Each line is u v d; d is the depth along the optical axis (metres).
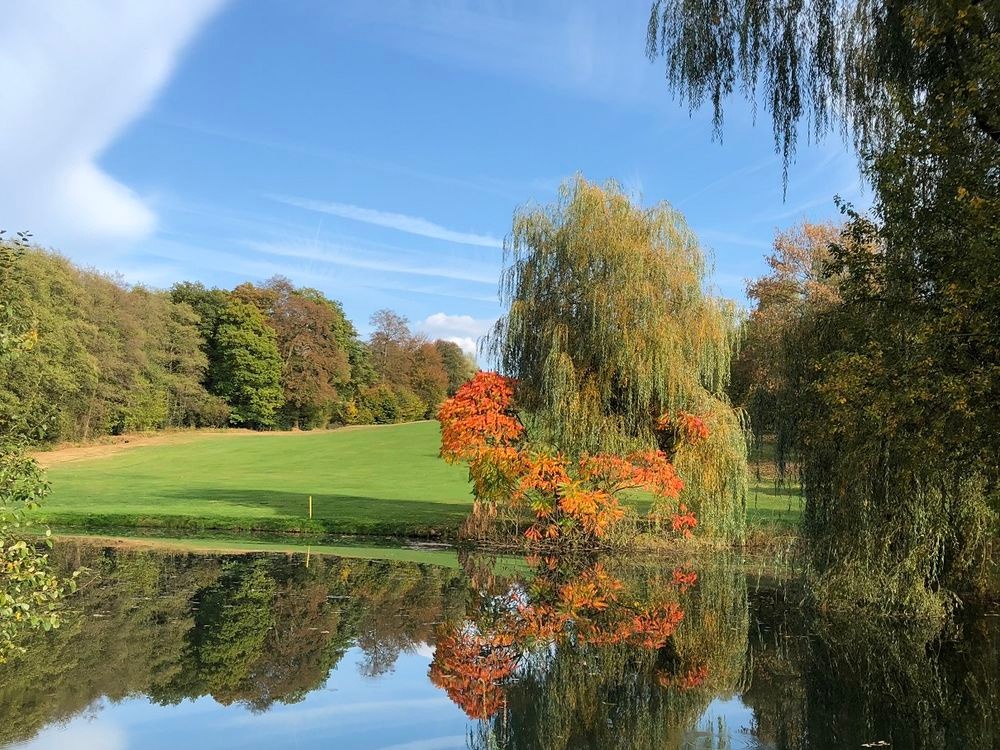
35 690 7.42
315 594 11.81
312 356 65.75
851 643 9.16
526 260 16.56
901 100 6.88
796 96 8.23
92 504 22.86
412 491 28.14
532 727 6.53
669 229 16.06
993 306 6.00
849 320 8.73
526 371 16.50
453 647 9.06
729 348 16.38
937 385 6.46
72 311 42.09
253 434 57.12
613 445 15.61
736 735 6.31
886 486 9.68
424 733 6.42
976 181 6.22
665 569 14.30
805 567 11.30
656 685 7.70
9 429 6.07
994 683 7.69
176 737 6.26
